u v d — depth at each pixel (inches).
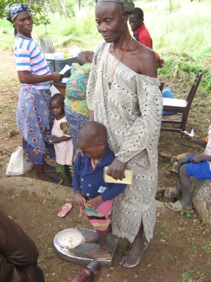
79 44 412.8
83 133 83.5
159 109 80.7
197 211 125.1
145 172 90.2
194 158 122.3
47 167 161.3
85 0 908.0
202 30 410.6
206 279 99.9
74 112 123.9
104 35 75.8
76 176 95.6
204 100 243.6
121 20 74.5
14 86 275.9
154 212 99.3
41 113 138.3
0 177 152.6
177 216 125.8
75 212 127.4
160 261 106.1
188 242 113.8
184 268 103.8
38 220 124.1
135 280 99.5
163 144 181.8
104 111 86.0
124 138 85.8
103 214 93.6
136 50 78.6
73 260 103.7
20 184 140.8
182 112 178.4
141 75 78.5
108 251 103.7
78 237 109.6
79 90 120.0
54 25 496.7
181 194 137.1
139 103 81.1
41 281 58.2
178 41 385.7
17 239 47.4
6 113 219.9
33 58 129.6
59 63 168.6
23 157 157.2
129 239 100.3
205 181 124.0
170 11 501.0
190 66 297.3
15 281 46.8
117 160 84.0
